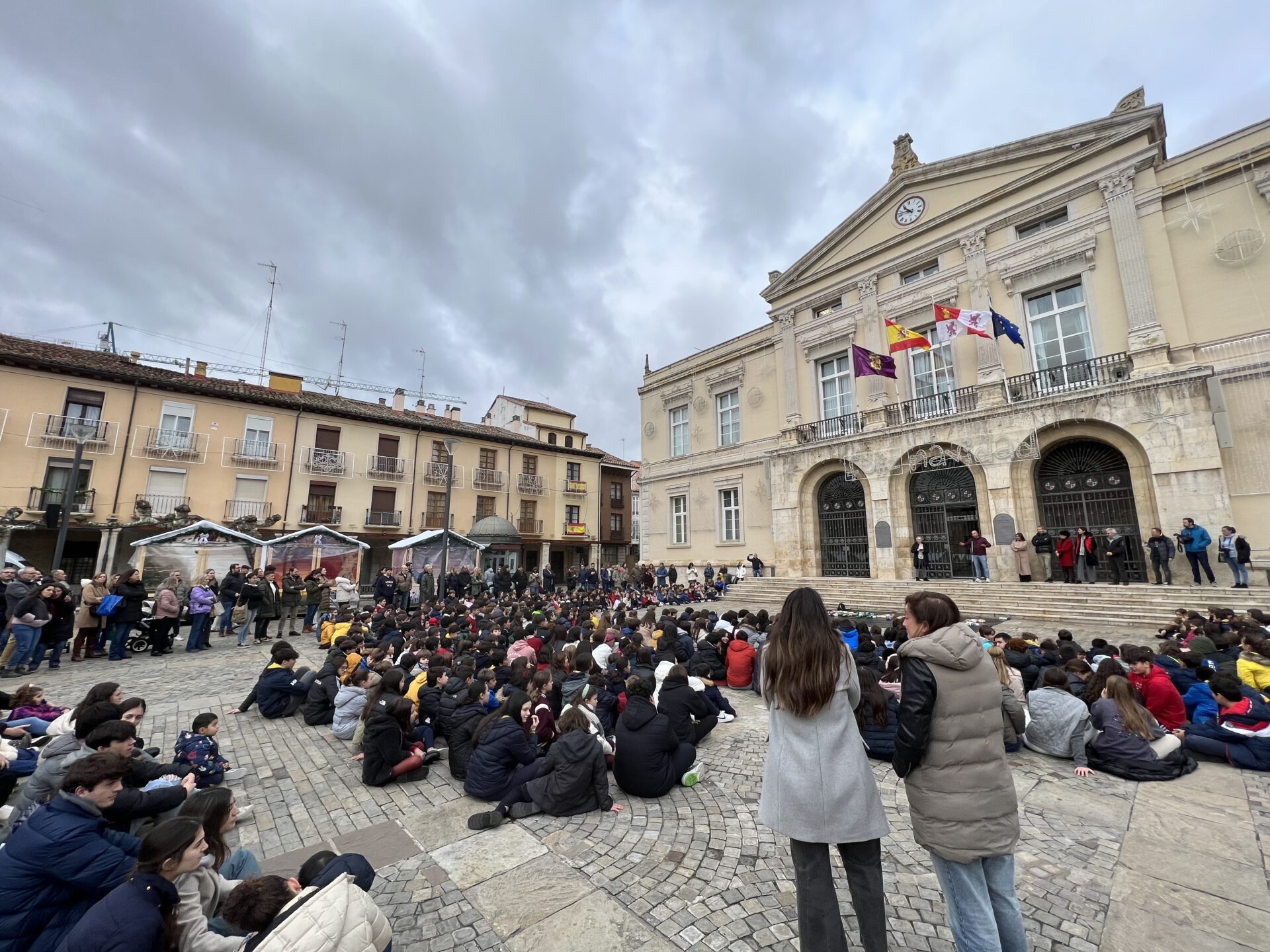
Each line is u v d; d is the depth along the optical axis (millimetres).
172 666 11219
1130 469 14391
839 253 22969
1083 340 16125
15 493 21688
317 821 4719
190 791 3975
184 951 2465
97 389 23859
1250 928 3051
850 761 2568
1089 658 7379
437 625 11977
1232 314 13734
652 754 5012
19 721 6055
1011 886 2572
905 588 16625
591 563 41312
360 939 2287
